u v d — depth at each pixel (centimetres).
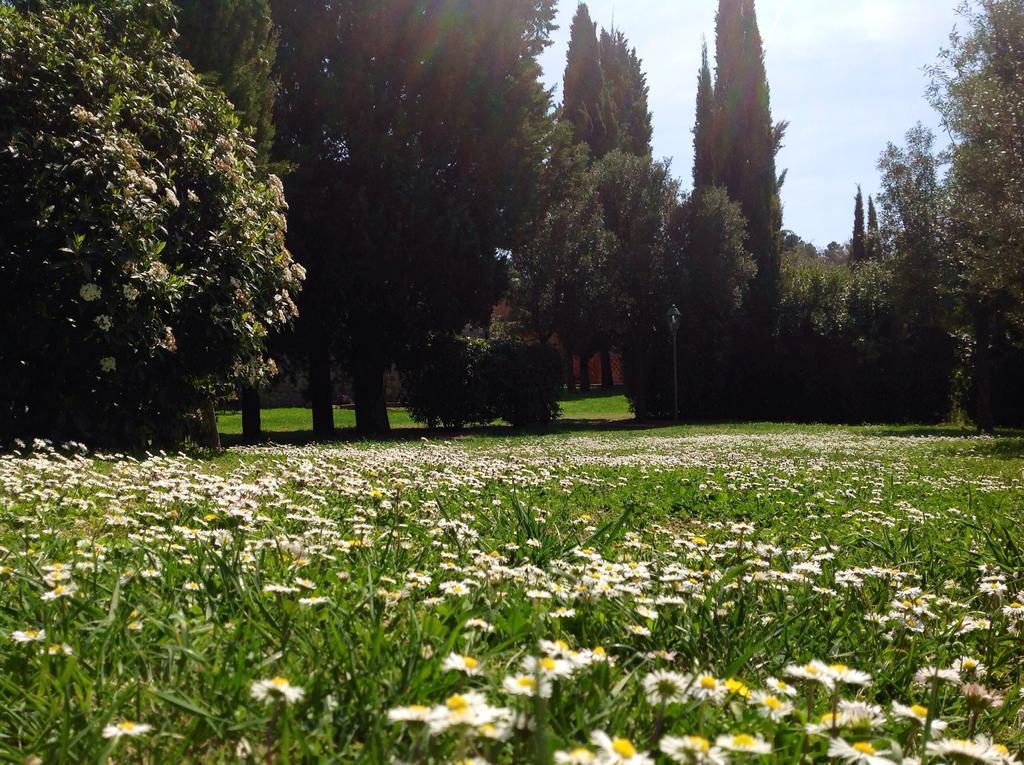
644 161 3195
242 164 1015
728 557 392
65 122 808
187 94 980
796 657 247
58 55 823
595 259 2992
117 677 192
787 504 666
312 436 1914
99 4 948
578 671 191
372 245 1733
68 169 774
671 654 228
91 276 757
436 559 343
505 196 1981
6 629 218
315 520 383
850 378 2994
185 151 918
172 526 379
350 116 1778
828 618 292
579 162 2331
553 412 2538
